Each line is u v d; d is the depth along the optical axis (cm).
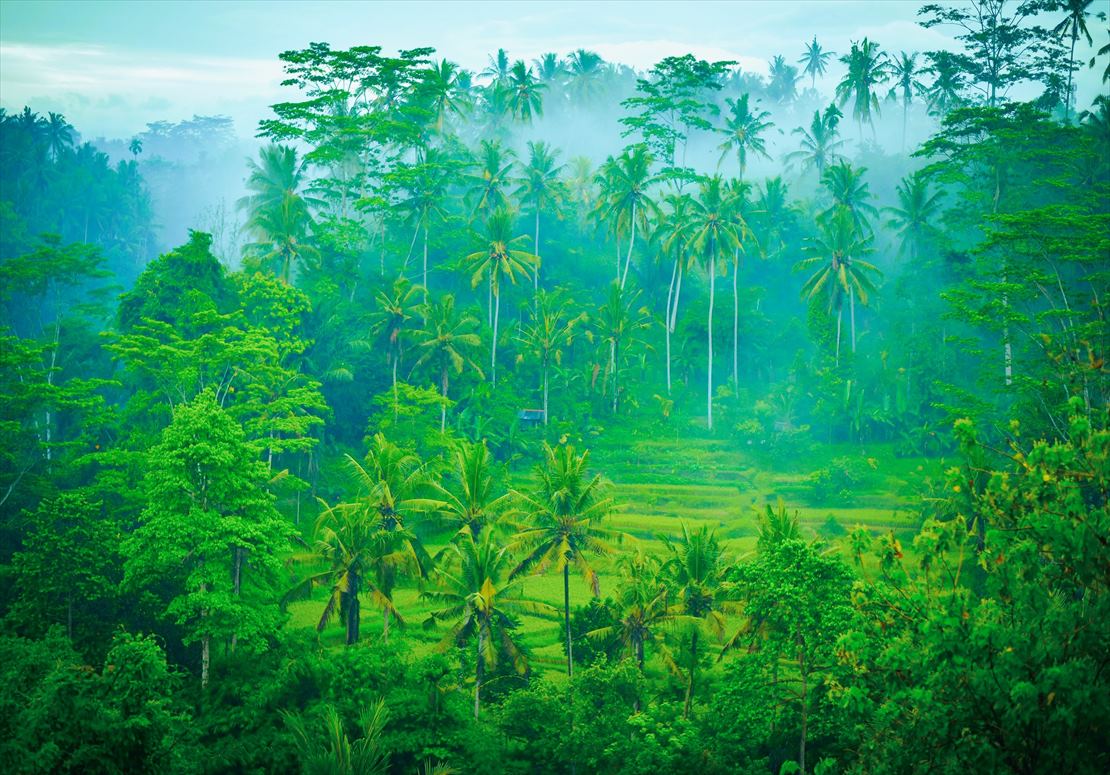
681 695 4303
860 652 2019
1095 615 1731
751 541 7388
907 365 9638
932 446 9031
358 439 9006
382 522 5444
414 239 10475
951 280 9738
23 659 2894
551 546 4791
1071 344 5147
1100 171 8075
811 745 3494
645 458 9356
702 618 4444
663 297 11831
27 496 5884
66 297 12400
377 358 9381
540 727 3759
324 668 3659
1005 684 1697
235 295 7869
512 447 9450
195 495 4366
